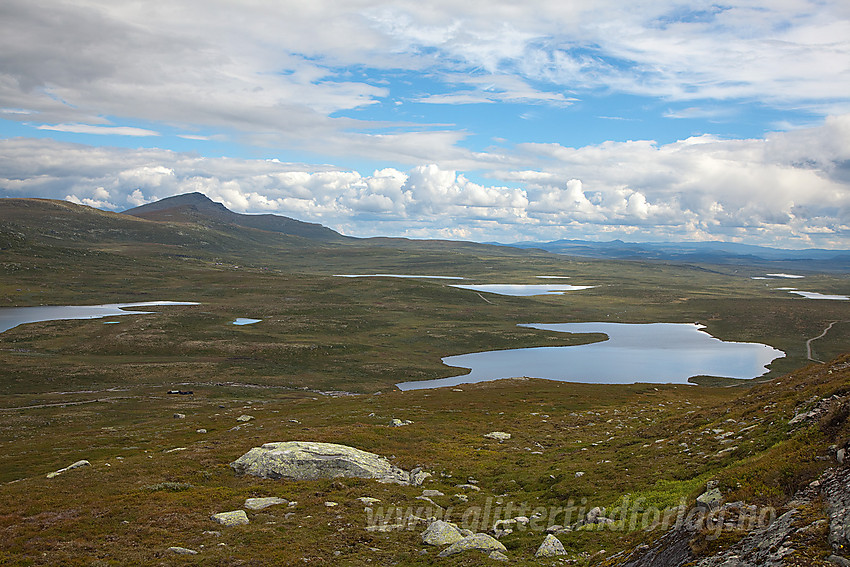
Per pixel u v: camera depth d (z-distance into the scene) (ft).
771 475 71.67
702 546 62.69
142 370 484.33
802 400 118.62
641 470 120.67
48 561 87.86
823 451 71.41
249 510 115.55
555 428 215.31
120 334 627.87
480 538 89.56
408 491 130.93
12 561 88.02
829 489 62.18
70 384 430.20
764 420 120.67
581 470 133.90
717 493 73.61
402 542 97.14
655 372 545.85
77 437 241.55
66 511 114.62
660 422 181.37
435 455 168.96
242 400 379.55
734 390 357.61
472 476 145.79
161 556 89.81
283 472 143.43
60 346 574.56
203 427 255.50
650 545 73.31
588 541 86.63
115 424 287.28
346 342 652.07
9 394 391.86
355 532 101.65
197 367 506.48
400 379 512.63
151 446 215.72
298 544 94.73
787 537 56.44
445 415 253.24
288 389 450.30
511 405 285.02
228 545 94.94
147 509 115.34
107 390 414.41
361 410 274.36
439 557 86.69
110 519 109.40
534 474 139.03
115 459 173.99
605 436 184.96
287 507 117.08
